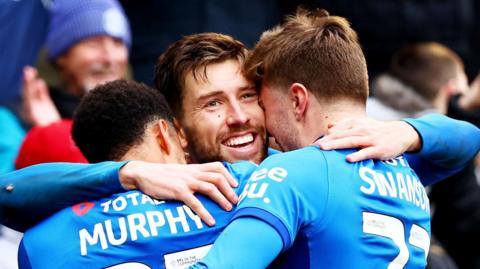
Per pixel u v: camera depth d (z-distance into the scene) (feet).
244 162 21.65
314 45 21.65
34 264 20.29
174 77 23.62
